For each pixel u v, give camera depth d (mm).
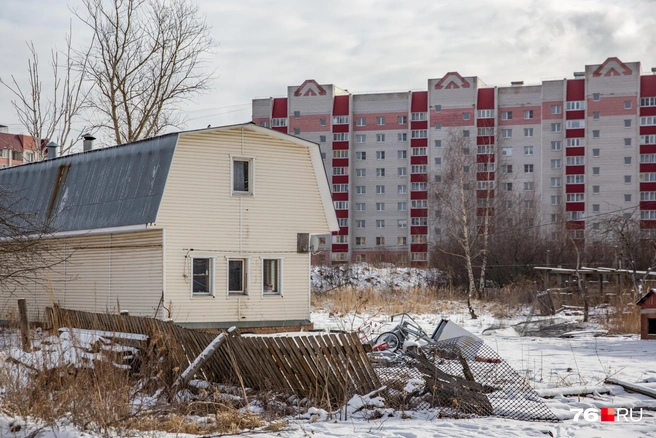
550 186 77938
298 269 23094
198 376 12453
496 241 52656
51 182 24578
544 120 77875
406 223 80938
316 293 42969
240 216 21953
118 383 10242
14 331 14266
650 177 75500
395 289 43531
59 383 10180
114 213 21438
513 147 78750
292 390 11508
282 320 22609
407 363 11906
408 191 79875
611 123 76438
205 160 21375
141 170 21312
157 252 20562
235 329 12195
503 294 40938
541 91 78125
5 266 14945
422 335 17875
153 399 11023
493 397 11398
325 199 23672
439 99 79500
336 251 81125
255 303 22125
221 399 10836
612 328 26188
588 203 76500
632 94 76000
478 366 12312
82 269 22953
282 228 22797
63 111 36938
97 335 13273
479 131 78625
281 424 9711
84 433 8633
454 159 64250
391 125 81625
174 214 20625
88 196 22812
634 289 32500
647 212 75250
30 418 9125
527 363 16500
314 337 11320
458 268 51406
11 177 26453
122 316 14258
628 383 12844
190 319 20797
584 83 77250
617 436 9383
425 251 78312
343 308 32469
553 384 13172
